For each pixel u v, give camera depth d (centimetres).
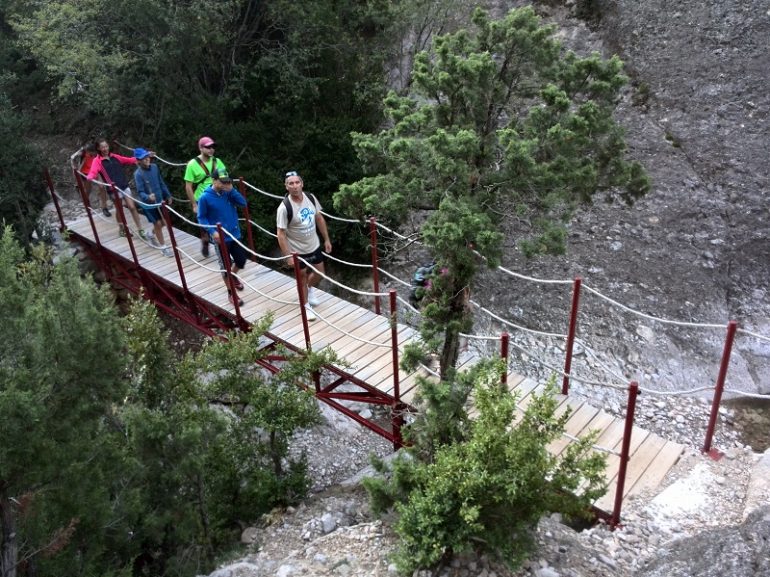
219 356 758
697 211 1318
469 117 681
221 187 887
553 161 616
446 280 654
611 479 622
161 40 1297
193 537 715
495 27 655
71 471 529
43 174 1499
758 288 1209
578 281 682
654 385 1109
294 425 759
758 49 1480
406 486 556
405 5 1391
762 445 998
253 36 1520
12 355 500
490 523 489
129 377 709
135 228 1250
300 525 718
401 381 768
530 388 752
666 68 1515
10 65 1659
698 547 502
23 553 543
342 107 1486
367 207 640
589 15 1639
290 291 976
